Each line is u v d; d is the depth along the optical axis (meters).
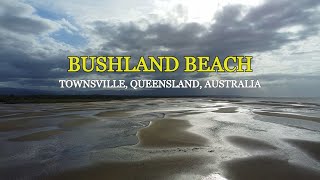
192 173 8.58
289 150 11.41
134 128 17.52
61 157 10.75
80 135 15.24
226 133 15.20
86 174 8.66
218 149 11.55
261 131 15.93
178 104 50.69
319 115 25.20
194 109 34.34
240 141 13.05
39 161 10.24
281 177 8.21
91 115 26.19
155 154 10.84
